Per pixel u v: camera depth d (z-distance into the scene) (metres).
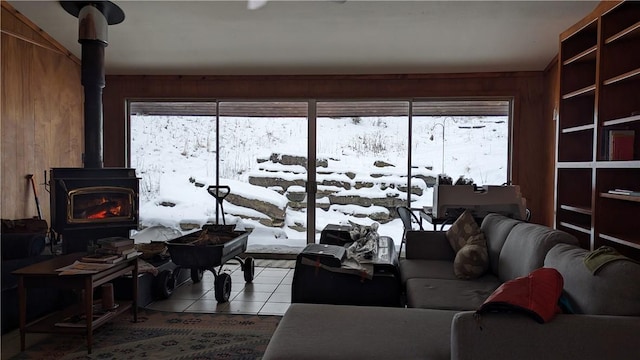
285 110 5.91
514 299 1.61
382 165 5.80
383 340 1.89
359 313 2.22
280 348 1.82
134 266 3.39
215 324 3.39
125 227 4.34
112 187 4.26
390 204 5.80
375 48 4.96
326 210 5.89
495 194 4.05
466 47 4.86
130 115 6.03
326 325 2.06
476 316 1.60
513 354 1.57
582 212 3.57
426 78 5.56
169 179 6.11
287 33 4.67
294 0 4.04
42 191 4.93
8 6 4.26
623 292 1.68
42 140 4.93
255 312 3.69
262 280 4.74
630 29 2.87
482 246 3.23
